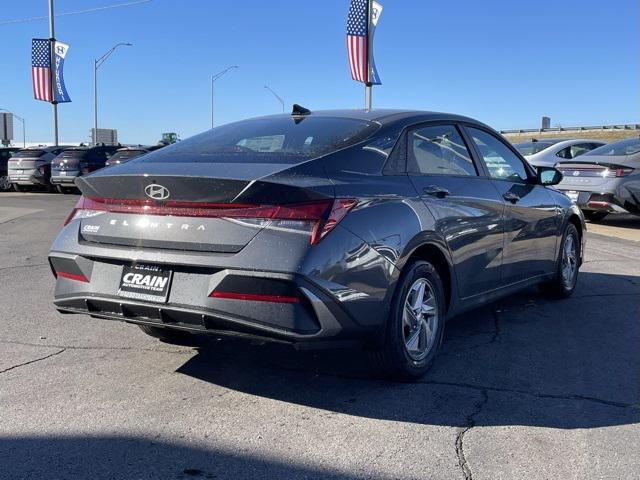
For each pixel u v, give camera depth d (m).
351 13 20.02
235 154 3.95
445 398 3.85
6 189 24.69
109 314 3.83
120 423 3.46
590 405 3.77
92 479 2.88
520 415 3.61
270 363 4.45
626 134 72.25
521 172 5.75
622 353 4.73
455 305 4.52
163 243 3.57
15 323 5.39
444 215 4.27
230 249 3.41
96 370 4.28
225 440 3.27
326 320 3.39
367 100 20.41
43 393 3.87
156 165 3.82
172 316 3.55
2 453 3.12
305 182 3.46
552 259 6.00
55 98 30.61
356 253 3.51
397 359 3.88
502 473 2.96
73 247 3.89
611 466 3.03
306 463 3.04
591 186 11.61
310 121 4.47
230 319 3.38
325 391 3.95
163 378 4.15
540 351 4.76
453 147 4.82
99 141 43.78
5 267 7.95
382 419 3.54
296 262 3.30
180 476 2.91
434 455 3.13
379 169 3.99
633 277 7.45
